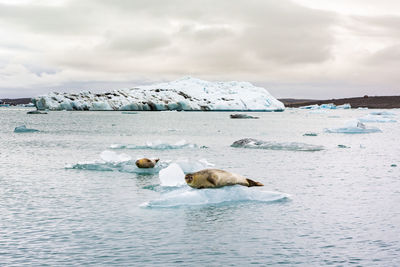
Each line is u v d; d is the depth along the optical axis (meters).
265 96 150.50
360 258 6.34
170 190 10.98
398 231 7.64
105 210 9.07
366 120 60.94
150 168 14.09
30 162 16.55
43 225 7.96
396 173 14.20
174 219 8.39
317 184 12.14
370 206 9.48
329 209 9.20
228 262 6.17
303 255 6.46
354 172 14.38
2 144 24.23
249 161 17.14
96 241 7.07
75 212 8.90
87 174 13.59
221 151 20.91
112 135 33.38
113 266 6.00
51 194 10.61
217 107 139.75
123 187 11.48
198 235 7.39
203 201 9.77
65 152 20.30
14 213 8.80
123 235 7.38
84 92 132.38
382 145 24.97
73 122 57.56
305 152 20.42
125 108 126.69
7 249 6.67
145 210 9.10
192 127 48.09
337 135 34.44
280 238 7.25
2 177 12.99
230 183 10.55
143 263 6.12
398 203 9.77
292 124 58.81
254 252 6.58
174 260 6.24
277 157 18.47
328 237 7.30
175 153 20.05
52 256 6.38
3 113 100.88
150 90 157.12
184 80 180.00
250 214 8.78
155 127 47.06
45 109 123.25
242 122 64.12
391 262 6.19
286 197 10.23
